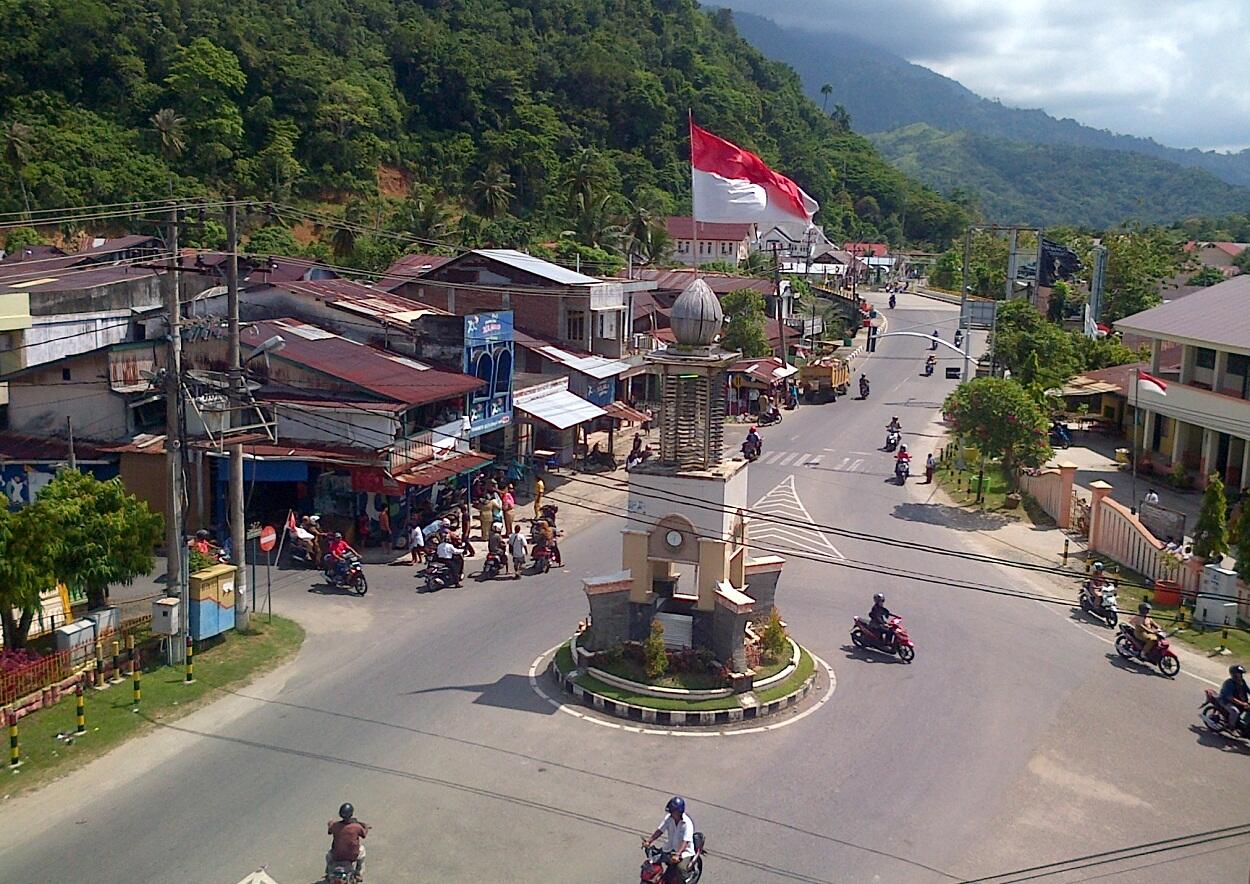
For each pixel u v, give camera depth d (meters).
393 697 22.50
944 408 44.28
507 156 118.56
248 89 108.06
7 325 35.41
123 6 104.94
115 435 33.62
